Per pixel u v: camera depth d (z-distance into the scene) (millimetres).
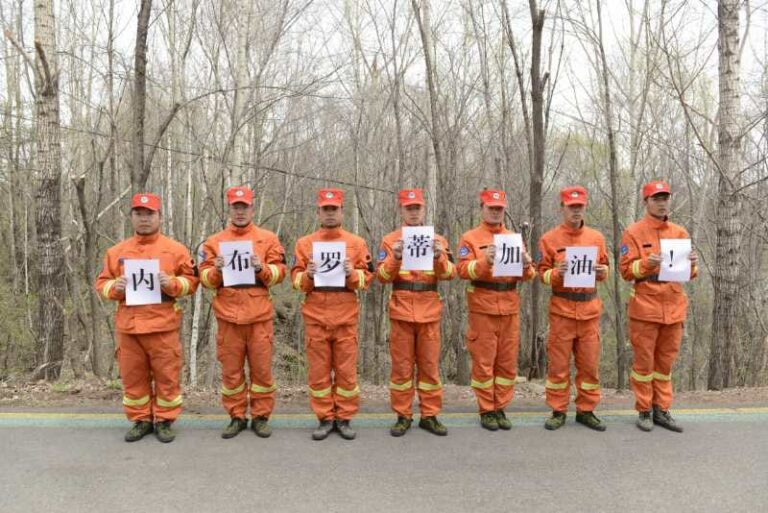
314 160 14555
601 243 5520
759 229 11000
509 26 8477
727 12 7988
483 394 5453
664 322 5324
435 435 5266
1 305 14352
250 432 5316
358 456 4750
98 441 5035
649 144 14062
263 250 5246
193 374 11711
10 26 13656
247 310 5070
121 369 5062
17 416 5680
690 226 13805
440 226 9867
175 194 15227
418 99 12602
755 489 4160
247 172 11844
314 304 5156
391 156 12953
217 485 4195
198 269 5281
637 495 4070
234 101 9789
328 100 13836
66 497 3996
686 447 4973
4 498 3979
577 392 5586
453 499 4000
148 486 4172
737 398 6539
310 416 5812
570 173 16953
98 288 5051
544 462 4641
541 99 7891
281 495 4043
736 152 8078
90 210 13961
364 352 13633
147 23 7469
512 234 5234
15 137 15312
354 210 14750
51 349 8344
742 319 11781
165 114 13461
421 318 5191
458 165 12516
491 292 5352
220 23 10664
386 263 5227
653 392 5555
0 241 19156
